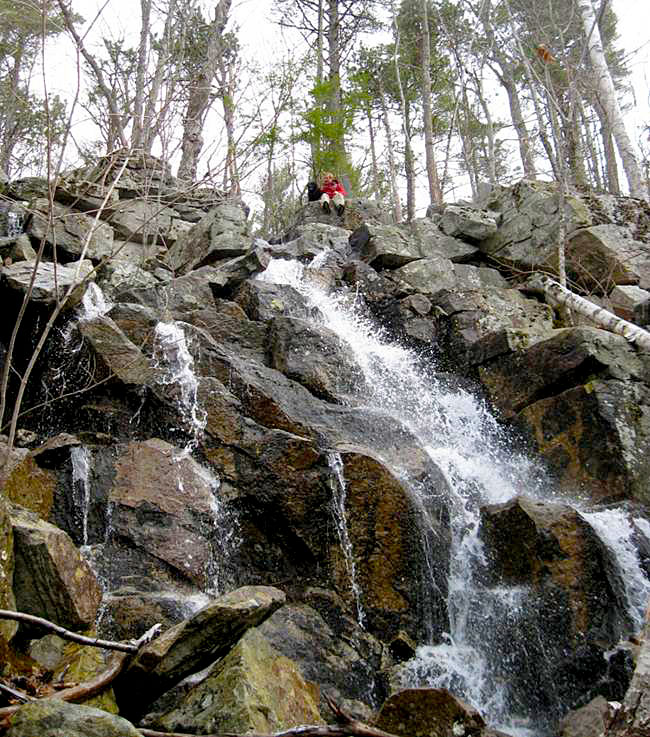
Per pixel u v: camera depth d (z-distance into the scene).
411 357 9.87
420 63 24.44
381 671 5.84
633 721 3.40
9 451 4.91
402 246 11.77
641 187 13.28
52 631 4.24
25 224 10.78
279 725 3.94
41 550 4.87
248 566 6.32
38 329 7.70
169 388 7.09
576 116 14.45
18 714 3.30
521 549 6.23
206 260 11.38
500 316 10.35
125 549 5.93
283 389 7.66
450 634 6.30
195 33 9.77
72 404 7.12
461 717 4.53
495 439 8.71
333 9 22.27
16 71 13.17
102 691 4.34
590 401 7.79
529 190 12.48
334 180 15.40
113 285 9.68
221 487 6.56
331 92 17.88
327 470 6.47
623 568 6.28
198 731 3.81
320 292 10.79
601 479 7.50
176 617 5.50
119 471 6.37
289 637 5.66
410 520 6.37
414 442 7.49
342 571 6.23
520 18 17.47
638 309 9.62
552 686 5.71
